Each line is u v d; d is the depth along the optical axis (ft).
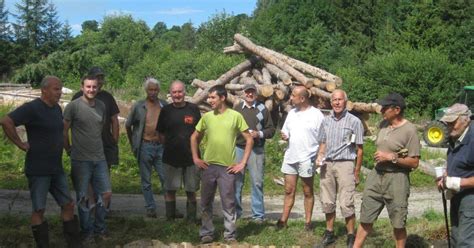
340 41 146.30
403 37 122.93
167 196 27.73
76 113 23.71
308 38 145.59
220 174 24.43
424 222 28.45
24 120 21.80
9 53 169.07
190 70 119.03
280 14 156.35
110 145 25.99
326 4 155.22
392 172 22.17
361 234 22.93
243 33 163.94
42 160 22.17
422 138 68.90
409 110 100.22
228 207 24.64
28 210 30.78
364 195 22.79
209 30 173.78
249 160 27.84
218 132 24.39
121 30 183.62
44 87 22.17
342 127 24.07
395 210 22.13
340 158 24.09
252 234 25.99
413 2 140.36
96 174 24.22
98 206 24.64
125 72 148.87
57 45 188.55
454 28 120.57
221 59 112.37
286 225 26.78
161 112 26.99
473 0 123.44
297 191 39.17
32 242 24.29
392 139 21.93
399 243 22.70
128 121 28.63
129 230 26.20
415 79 100.12
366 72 108.37
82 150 23.80
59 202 23.31
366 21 149.89
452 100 98.48
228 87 55.16
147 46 177.99
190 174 26.84
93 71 25.41
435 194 40.42
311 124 25.54
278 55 56.65
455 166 20.08
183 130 26.63
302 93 25.57
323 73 54.24
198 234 25.66
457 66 104.42
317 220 29.81
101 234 25.00
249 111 27.66
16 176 39.78
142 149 28.43
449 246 21.58
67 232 23.58
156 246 24.75
